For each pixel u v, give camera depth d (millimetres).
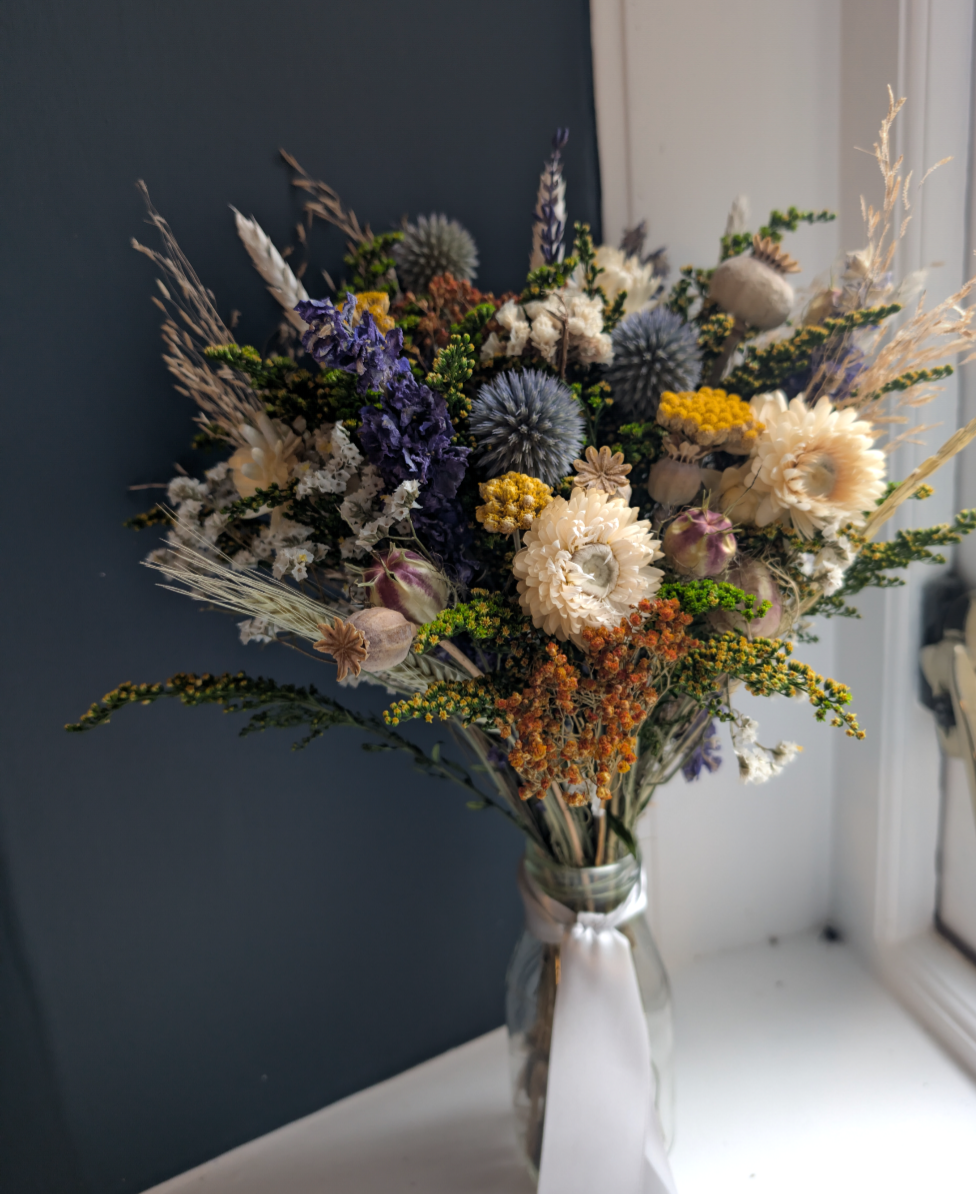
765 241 689
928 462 610
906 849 1005
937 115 772
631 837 658
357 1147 896
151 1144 872
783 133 857
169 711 801
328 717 670
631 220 850
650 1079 687
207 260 737
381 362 523
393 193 789
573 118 827
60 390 704
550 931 711
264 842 870
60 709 755
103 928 811
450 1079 976
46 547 724
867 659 962
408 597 521
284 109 733
